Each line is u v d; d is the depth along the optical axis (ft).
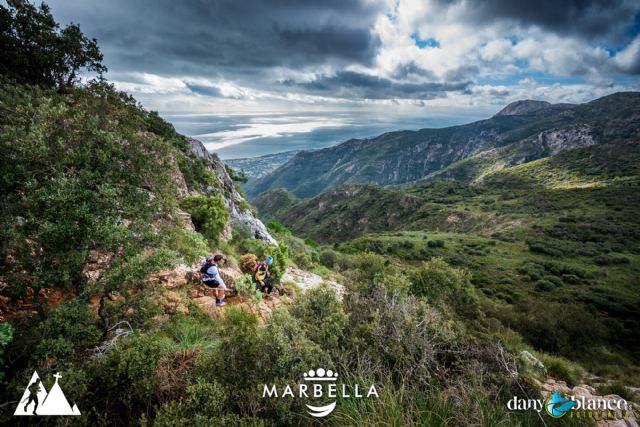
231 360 9.99
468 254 203.10
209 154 81.00
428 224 339.57
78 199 10.73
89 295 11.30
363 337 12.89
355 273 30.27
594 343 58.70
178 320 15.70
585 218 247.70
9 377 8.66
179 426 6.98
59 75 56.24
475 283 142.82
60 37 52.42
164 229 15.47
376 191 519.19
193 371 9.79
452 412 9.03
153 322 13.97
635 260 168.55
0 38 46.42
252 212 82.23
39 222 10.31
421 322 13.12
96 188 11.84
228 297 22.62
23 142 10.27
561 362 25.89
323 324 12.84
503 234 245.24
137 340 9.25
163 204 14.85
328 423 8.80
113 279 11.41
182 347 11.85
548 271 162.40
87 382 7.90
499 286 137.80
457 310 35.09
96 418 7.91
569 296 126.72
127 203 12.59
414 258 203.41
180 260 14.84
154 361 8.78
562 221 249.55
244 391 8.93
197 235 23.21
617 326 90.94
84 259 11.27
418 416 8.55
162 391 8.95
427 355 11.53
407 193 495.00
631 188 305.73
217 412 7.95
